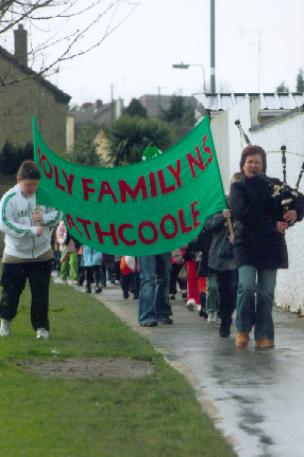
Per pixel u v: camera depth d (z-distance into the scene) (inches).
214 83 1486.2
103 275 1114.7
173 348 537.6
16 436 327.3
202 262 670.5
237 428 348.5
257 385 423.8
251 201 518.0
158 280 663.1
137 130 2052.2
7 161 2378.2
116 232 586.2
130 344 535.2
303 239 688.4
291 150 716.7
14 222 532.7
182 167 579.5
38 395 393.1
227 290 584.4
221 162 1072.8
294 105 1073.5
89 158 2214.6
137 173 582.2
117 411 367.6
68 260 1156.5
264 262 523.2
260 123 888.9
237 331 535.2
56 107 2484.0
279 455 313.6
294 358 495.2
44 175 575.2
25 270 547.8
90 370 454.0
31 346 516.1
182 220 582.6
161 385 418.3
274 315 701.3
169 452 310.8
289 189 516.1
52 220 537.3
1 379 424.5
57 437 326.0
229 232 550.0
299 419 361.4
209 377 442.9
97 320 658.8
